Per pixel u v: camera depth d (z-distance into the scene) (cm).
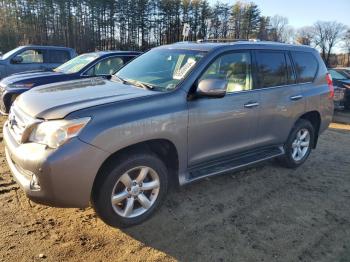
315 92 529
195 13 6028
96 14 5647
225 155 420
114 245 321
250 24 5641
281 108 472
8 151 349
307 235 354
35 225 343
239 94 416
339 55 5722
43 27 5288
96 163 299
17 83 696
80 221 356
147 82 396
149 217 364
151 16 5991
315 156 619
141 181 345
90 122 298
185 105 360
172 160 375
